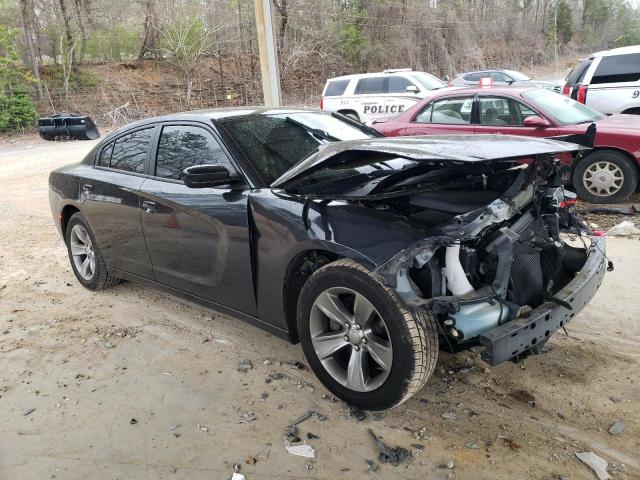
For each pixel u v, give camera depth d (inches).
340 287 113.8
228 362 145.6
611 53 393.1
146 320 174.2
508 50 2158.0
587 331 150.7
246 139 144.9
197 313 177.6
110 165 182.9
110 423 121.6
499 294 107.9
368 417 118.6
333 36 1406.3
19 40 1054.4
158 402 128.8
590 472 99.4
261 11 319.0
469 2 2161.7
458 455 105.5
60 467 108.4
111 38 1180.5
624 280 182.7
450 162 108.5
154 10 1166.3
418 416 118.0
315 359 123.8
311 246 117.6
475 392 125.3
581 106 311.7
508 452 105.6
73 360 150.9
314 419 119.2
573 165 280.1
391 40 1552.7
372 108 564.7
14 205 359.6
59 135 423.5
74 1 1098.7
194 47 1144.8
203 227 142.9
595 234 141.2
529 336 105.7
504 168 133.3
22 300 196.4
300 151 147.3
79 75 1074.7
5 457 112.0
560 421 114.0
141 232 164.6
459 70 1798.7
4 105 890.1
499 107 308.3
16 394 135.3
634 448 105.0
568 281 131.6
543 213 133.4
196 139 150.9
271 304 132.4
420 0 1712.6
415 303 101.3
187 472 105.3
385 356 109.7
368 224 111.6
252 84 1203.2
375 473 102.3
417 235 105.0
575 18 2928.2
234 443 112.9
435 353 107.2
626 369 131.3
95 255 191.0
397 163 133.0
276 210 125.5
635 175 267.4
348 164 120.3
